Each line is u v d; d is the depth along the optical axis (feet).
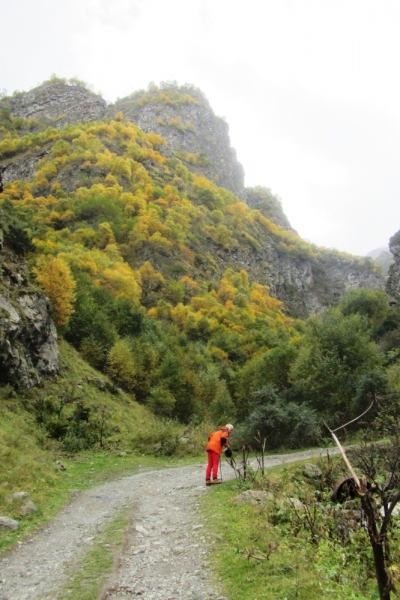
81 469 46.11
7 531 23.00
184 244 362.74
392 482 18.21
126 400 103.81
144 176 407.03
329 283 557.33
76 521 26.08
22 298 83.25
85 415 65.77
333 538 18.89
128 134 488.02
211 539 20.33
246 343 223.51
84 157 399.24
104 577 16.98
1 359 64.23
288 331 296.30
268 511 22.81
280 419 56.70
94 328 127.24
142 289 275.18
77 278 164.66
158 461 54.60
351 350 77.97
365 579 15.01
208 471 32.86
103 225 301.43
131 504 29.25
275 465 38.09
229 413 99.35
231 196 536.42
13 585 16.96
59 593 15.85
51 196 342.23
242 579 15.74
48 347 88.99
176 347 166.71
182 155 582.76
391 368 75.51
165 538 21.45
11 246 94.84
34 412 64.44
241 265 429.38
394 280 184.34
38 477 35.35
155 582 16.40
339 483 24.76
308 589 14.26
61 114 604.90
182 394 112.98
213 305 289.94
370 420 60.95
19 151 456.45
